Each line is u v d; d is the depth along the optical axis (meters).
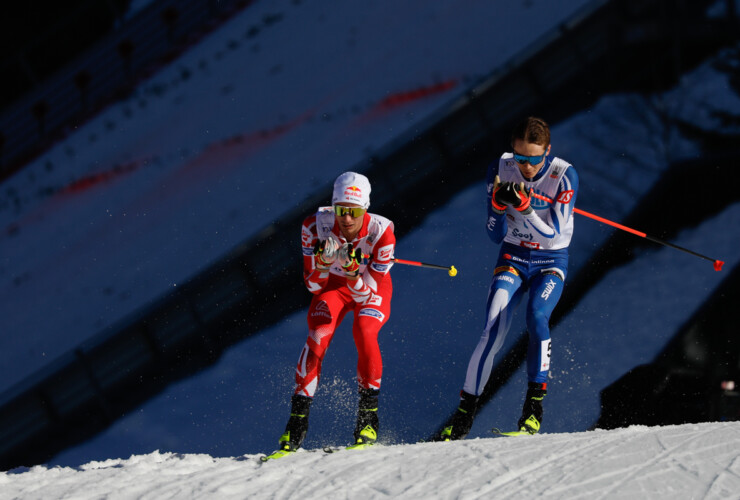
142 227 47.38
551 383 34.09
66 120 57.28
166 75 57.03
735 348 35.28
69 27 64.12
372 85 48.50
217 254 43.62
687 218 40.84
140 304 42.88
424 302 37.22
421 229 41.75
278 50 54.28
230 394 38.31
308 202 42.66
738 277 37.69
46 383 40.97
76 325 43.34
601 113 43.78
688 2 42.12
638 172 42.16
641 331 36.47
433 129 43.16
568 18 46.16
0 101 63.72
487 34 47.50
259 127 49.53
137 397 40.41
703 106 42.53
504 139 43.38
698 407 28.06
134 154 52.16
